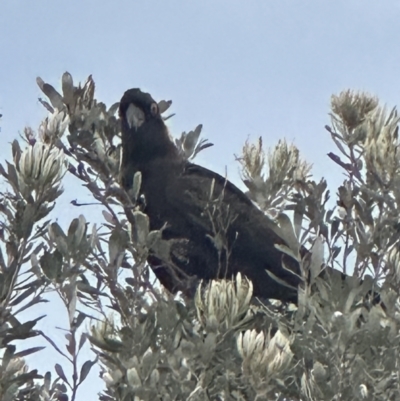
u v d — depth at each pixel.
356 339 9.03
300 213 10.79
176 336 9.16
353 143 12.40
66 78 12.10
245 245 13.89
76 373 9.70
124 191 11.20
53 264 9.47
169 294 13.08
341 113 12.54
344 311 9.14
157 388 9.05
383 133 11.80
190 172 14.44
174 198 14.09
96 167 11.75
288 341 8.78
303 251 11.53
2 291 9.33
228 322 8.81
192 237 13.87
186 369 9.01
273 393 9.50
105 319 10.30
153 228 14.36
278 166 13.19
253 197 13.23
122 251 10.16
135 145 14.59
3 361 9.31
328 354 8.95
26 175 9.56
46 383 9.93
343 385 8.73
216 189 14.24
